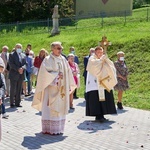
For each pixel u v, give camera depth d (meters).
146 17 28.03
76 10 42.44
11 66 12.55
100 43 10.45
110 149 7.46
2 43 28.84
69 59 12.99
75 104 13.41
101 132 8.97
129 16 32.03
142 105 12.96
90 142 8.02
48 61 8.84
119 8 41.03
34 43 26.42
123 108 12.61
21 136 8.60
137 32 22.55
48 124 8.79
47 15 38.50
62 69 8.91
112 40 21.56
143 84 15.84
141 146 7.66
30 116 11.08
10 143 7.98
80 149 7.47
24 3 37.91
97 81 10.09
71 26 30.45
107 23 28.39
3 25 32.97
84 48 22.19
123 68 12.29
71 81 9.16
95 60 10.14
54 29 27.62
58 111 8.69
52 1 38.19
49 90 8.80
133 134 8.76
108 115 11.26
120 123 10.05
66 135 8.70
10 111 11.91
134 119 10.62
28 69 15.27
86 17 37.09
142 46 19.62
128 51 19.67
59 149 7.48
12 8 38.59
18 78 12.59
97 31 25.88
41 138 8.41
